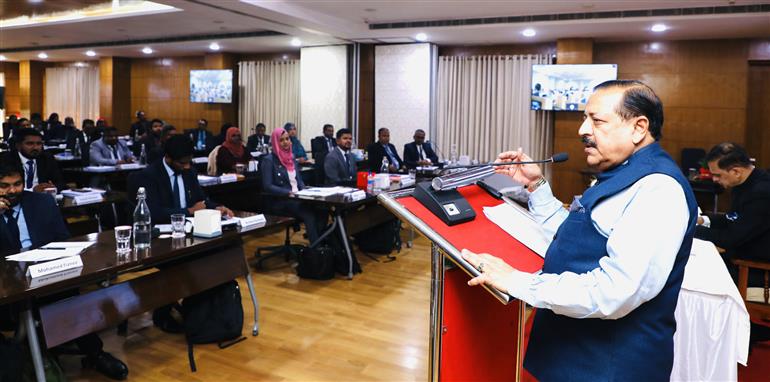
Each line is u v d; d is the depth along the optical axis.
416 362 2.99
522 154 1.70
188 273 2.89
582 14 6.71
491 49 9.05
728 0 5.86
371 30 7.90
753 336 2.92
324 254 4.43
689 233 1.18
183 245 2.71
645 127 1.22
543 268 1.35
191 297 3.19
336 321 3.56
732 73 7.75
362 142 9.55
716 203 6.78
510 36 8.06
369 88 9.44
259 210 6.27
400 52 9.07
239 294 3.26
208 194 5.60
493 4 6.40
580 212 1.26
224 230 3.04
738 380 2.71
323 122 9.73
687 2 6.03
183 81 12.29
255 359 2.99
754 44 7.62
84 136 8.60
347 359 3.01
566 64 8.09
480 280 1.26
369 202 4.89
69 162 7.61
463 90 9.26
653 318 1.20
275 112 11.09
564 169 8.33
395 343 3.23
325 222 4.67
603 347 1.23
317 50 9.68
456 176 1.56
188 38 9.73
